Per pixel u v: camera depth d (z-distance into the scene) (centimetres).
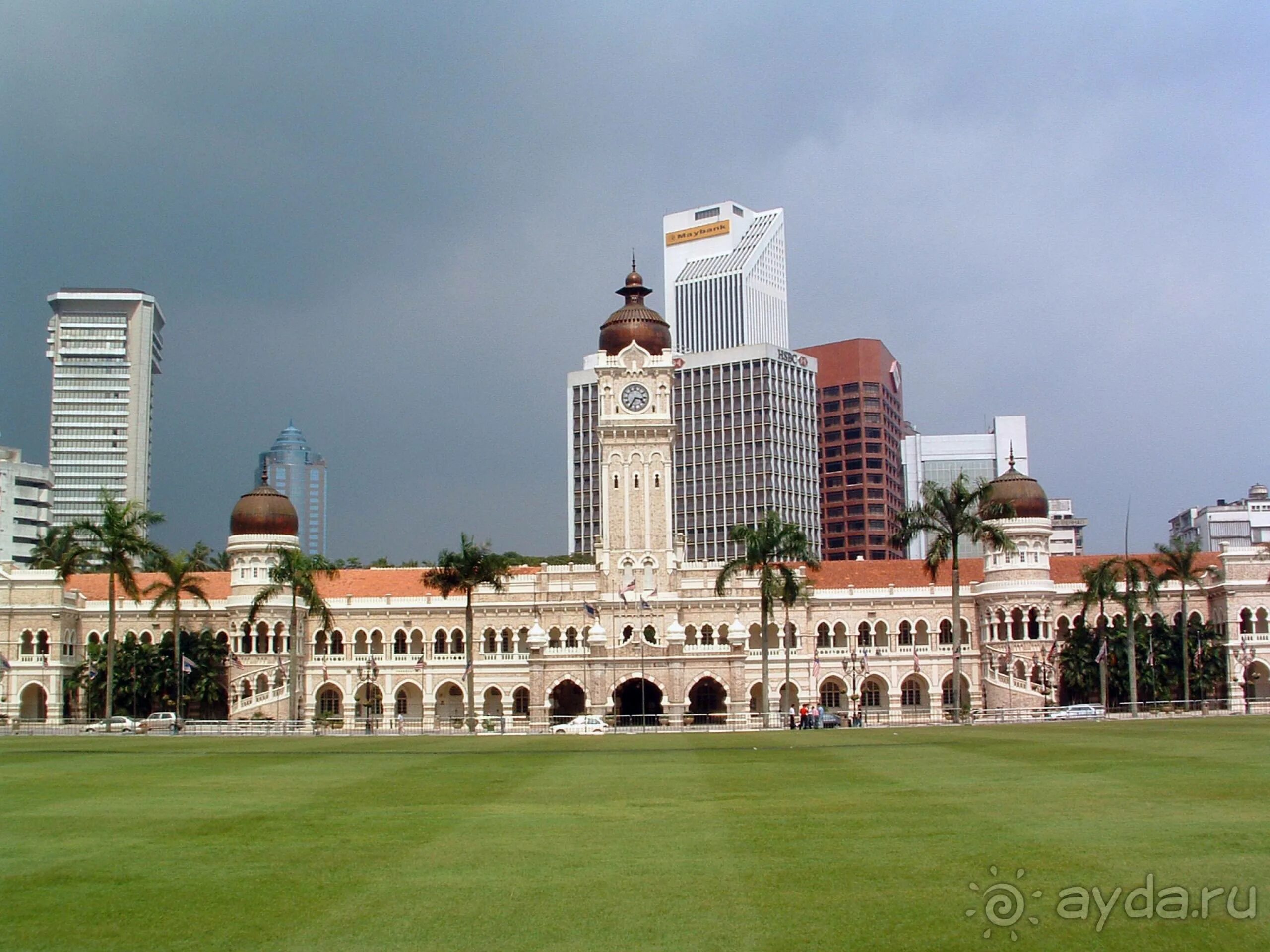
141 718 14938
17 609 16100
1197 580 14488
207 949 2989
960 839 3981
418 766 6850
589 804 4978
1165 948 2912
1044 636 15788
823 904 3241
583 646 15775
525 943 2978
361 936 3055
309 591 14238
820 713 11788
